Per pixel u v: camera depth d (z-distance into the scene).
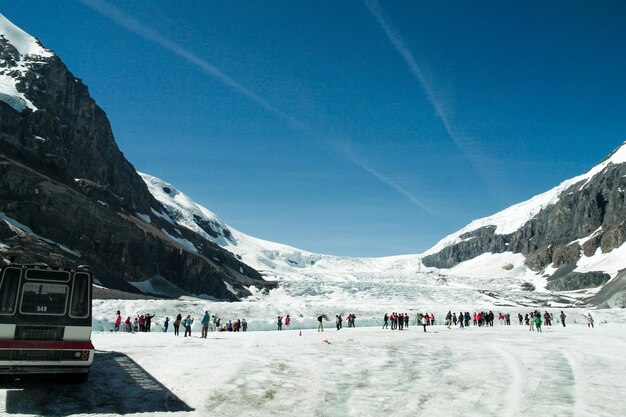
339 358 22.30
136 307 53.44
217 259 183.50
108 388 13.45
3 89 114.00
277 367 18.80
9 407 11.05
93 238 99.25
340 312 76.88
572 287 192.50
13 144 101.31
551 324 70.50
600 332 45.94
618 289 132.38
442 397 14.45
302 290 171.00
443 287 180.25
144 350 21.88
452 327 57.22
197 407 12.20
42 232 91.00
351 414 12.30
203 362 18.95
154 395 13.08
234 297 141.12
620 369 20.19
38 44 145.75
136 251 108.06
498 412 12.68
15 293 11.86
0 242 76.06
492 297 167.00
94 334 31.78
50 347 11.69
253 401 13.16
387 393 14.88
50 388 12.95
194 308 58.47
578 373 19.09
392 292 169.50
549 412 12.72
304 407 12.81
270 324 52.94
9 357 11.33
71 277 12.56
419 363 21.59
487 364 21.48
